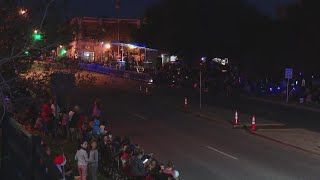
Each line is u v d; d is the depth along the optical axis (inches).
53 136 673.6
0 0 309.0
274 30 2295.8
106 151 591.8
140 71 2576.3
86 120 726.5
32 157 208.4
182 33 2728.8
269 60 2278.5
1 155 269.0
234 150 844.6
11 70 332.2
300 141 938.7
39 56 323.3
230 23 2554.1
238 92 1903.3
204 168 702.5
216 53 2632.9
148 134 997.2
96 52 3002.0
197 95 1817.2
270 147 882.1
